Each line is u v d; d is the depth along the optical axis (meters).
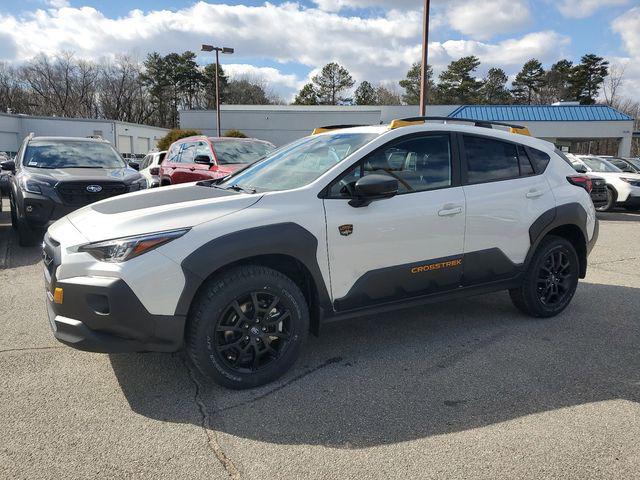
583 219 4.77
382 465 2.56
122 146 46.09
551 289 4.73
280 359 3.43
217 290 3.14
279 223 3.29
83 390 3.33
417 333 4.40
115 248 2.97
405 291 3.85
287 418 3.00
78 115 77.06
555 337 4.31
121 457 2.62
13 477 2.45
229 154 9.50
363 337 4.30
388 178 3.41
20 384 3.40
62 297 3.05
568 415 3.03
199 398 3.23
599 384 3.44
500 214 4.23
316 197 3.49
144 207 3.38
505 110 36.88
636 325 4.62
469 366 3.72
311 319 3.65
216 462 2.58
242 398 3.24
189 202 3.37
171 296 3.01
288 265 3.55
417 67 77.50
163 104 82.44
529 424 2.93
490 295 5.55
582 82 75.06
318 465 2.56
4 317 4.72
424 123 4.10
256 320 3.31
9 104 75.44
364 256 3.61
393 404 3.17
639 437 2.79
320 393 3.31
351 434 2.84
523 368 3.69
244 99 90.81
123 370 3.62
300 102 86.19
